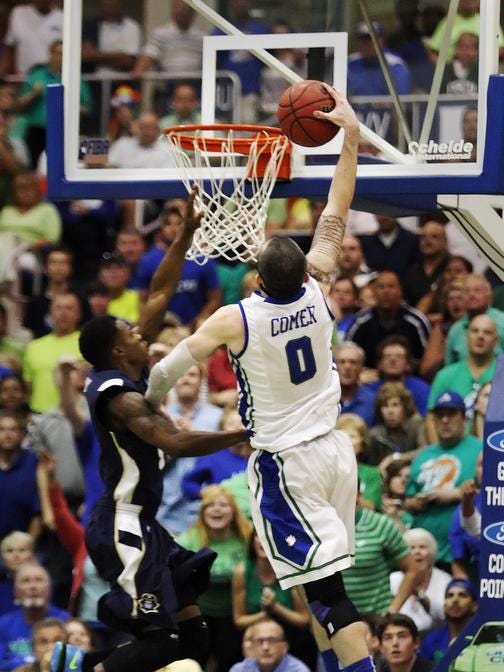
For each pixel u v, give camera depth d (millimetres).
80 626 12078
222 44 11367
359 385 14727
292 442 8688
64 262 17328
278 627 12148
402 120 10797
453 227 16969
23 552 13094
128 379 9141
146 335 9617
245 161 10781
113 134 11328
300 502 8695
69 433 14336
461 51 10664
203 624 9430
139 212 18156
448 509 13219
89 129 11375
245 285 15742
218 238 10773
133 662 9016
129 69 11422
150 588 8969
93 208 18219
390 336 15070
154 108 11359
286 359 8695
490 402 10328
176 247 9680
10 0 19016
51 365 16062
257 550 12578
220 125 10812
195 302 16141
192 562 9266
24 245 17906
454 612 12297
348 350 14594
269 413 8758
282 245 8688
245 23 11359
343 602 8703
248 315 8695
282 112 9758
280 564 8727
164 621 8961
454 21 10711
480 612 10180
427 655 12461
